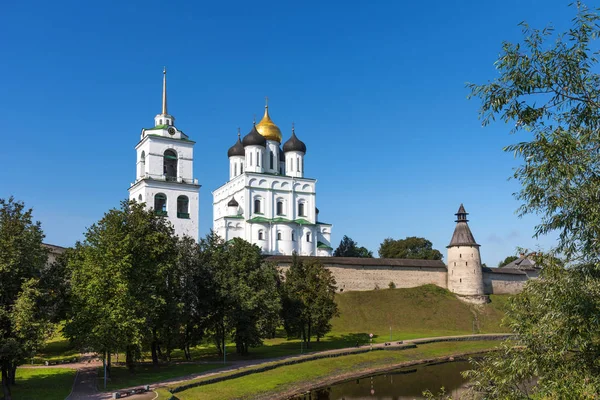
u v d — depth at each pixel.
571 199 19.27
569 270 19.94
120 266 45.34
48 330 38.41
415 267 110.00
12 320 36.12
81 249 50.69
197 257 61.44
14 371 42.75
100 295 45.03
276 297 64.38
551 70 19.72
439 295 105.19
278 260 96.88
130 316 43.66
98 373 49.38
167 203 84.69
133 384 45.00
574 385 19.20
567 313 19.39
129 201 51.81
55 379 45.97
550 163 19.42
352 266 105.00
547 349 20.33
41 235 42.94
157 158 85.44
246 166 115.56
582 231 19.42
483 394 22.55
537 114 20.14
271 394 48.69
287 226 109.75
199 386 46.16
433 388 53.59
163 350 65.25
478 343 80.56
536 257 20.91
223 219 109.00
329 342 78.00
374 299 100.75
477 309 102.50
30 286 38.56
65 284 49.09
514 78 20.06
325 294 73.06
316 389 53.34
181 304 51.97
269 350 69.94
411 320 95.06
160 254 51.31
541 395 20.28
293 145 119.50
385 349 72.06
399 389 53.38
